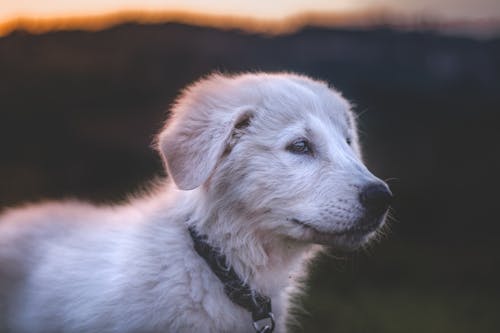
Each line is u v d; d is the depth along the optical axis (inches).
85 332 30.3
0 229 36.2
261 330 30.5
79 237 33.9
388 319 48.9
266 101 31.2
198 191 30.6
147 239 30.7
